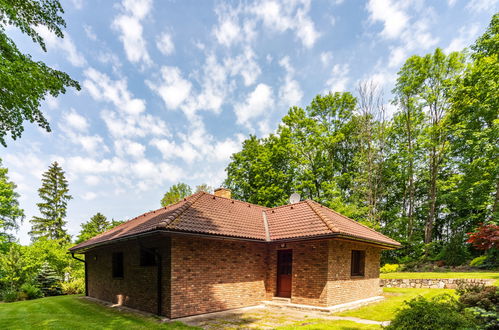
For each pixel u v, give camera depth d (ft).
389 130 77.82
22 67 22.06
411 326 16.14
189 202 33.22
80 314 28.60
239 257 31.99
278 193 84.23
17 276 59.31
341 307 28.55
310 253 30.40
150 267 28.96
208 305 27.78
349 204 72.43
